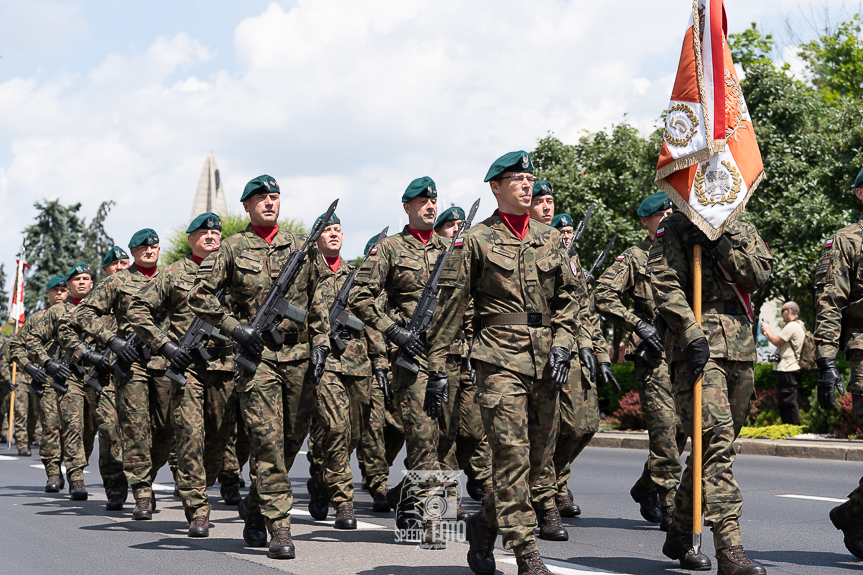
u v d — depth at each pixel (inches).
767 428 656.4
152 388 349.1
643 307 309.7
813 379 687.1
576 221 922.1
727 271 229.8
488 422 211.6
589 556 259.0
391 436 386.6
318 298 273.4
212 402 309.4
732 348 227.3
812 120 882.8
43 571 245.4
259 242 276.1
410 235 321.1
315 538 292.0
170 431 353.1
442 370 224.7
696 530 229.0
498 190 219.9
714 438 220.2
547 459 217.8
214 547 278.2
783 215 836.6
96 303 362.0
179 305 336.5
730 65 237.8
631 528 313.3
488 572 221.3
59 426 444.8
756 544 278.5
